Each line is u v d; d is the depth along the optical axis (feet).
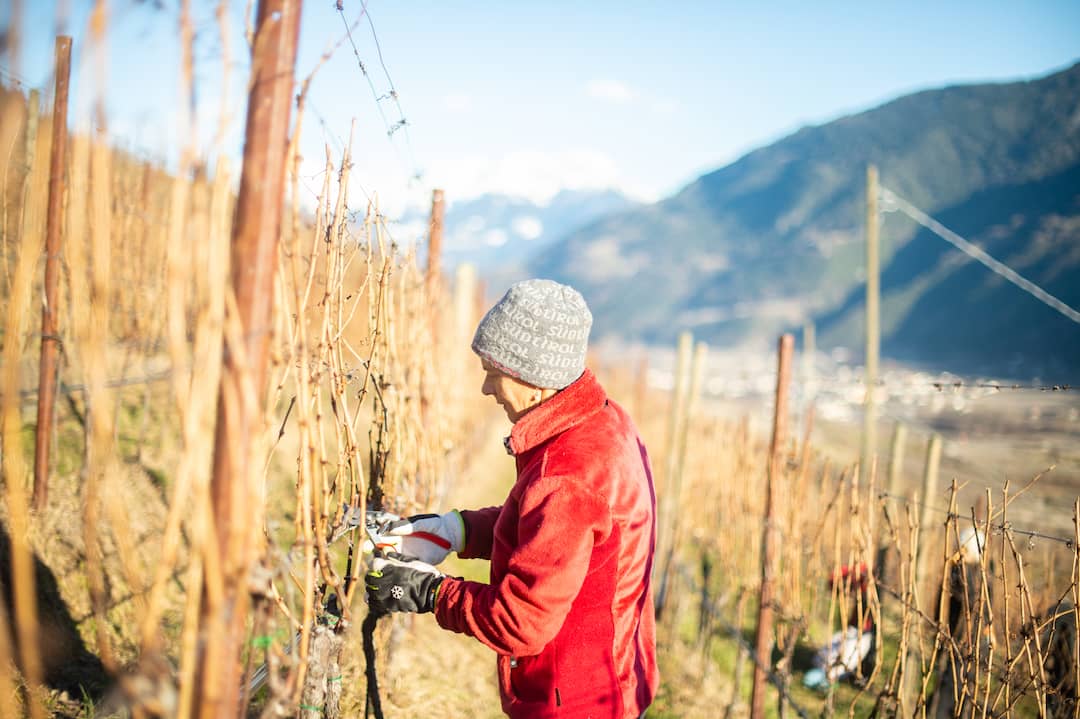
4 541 10.84
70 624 10.52
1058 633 10.38
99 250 3.28
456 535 6.15
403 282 10.21
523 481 5.61
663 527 25.32
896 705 9.45
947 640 8.48
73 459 14.32
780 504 16.84
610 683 5.52
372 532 5.99
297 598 11.64
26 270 3.22
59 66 11.23
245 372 3.56
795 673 18.57
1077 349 352.90
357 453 6.08
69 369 16.24
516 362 5.71
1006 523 8.10
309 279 5.42
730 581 21.74
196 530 3.49
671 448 25.41
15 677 8.89
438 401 14.62
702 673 18.51
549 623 5.23
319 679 5.95
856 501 10.97
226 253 3.54
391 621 11.43
